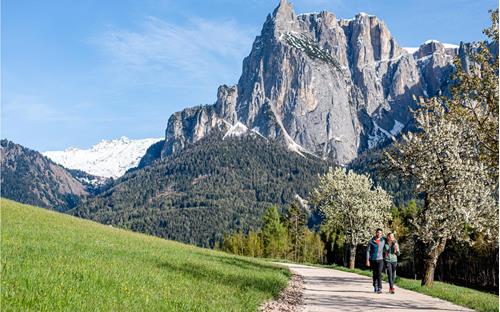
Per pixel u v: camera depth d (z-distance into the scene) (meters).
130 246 33.56
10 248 18.72
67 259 18.09
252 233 153.88
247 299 16.11
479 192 31.11
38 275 12.88
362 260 116.00
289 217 151.75
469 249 74.19
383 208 65.88
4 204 47.56
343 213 63.56
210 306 13.16
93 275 14.69
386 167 34.16
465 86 22.55
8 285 10.90
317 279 33.81
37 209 54.78
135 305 11.66
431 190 32.03
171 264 24.47
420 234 31.81
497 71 21.56
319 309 16.86
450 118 31.78
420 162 32.31
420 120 33.16
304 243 146.38
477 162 31.22
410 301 20.84
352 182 64.31
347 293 23.61
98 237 36.28
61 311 9.59
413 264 85.06
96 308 10.38
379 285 24.47
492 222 31.09
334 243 136.88
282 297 19.53
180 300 13.47
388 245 24.70
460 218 31.09
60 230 34.97
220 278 21.69
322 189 66.25
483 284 77.94
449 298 22.22
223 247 161.75
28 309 9.20
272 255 134.62
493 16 21.30
